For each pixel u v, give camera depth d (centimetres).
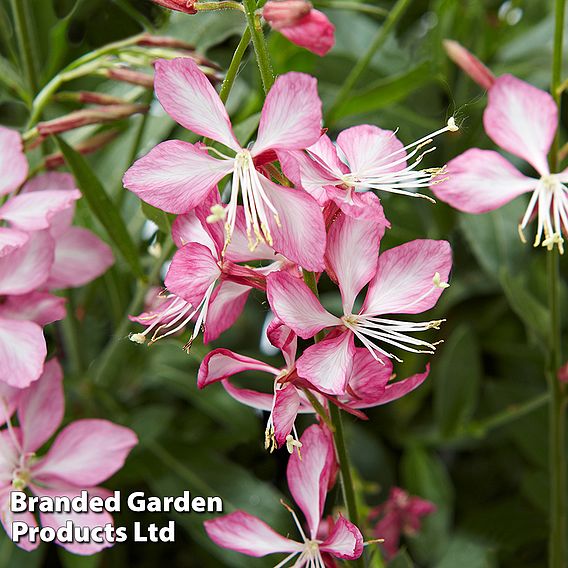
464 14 54
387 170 42
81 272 47
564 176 46
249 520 43
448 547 53
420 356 54
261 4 42
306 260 41
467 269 55
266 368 42
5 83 50
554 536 48
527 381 57
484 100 53
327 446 42
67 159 46
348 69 53
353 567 42
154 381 52
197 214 41
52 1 51
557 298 47
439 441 54
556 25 46
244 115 49
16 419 48
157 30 49
